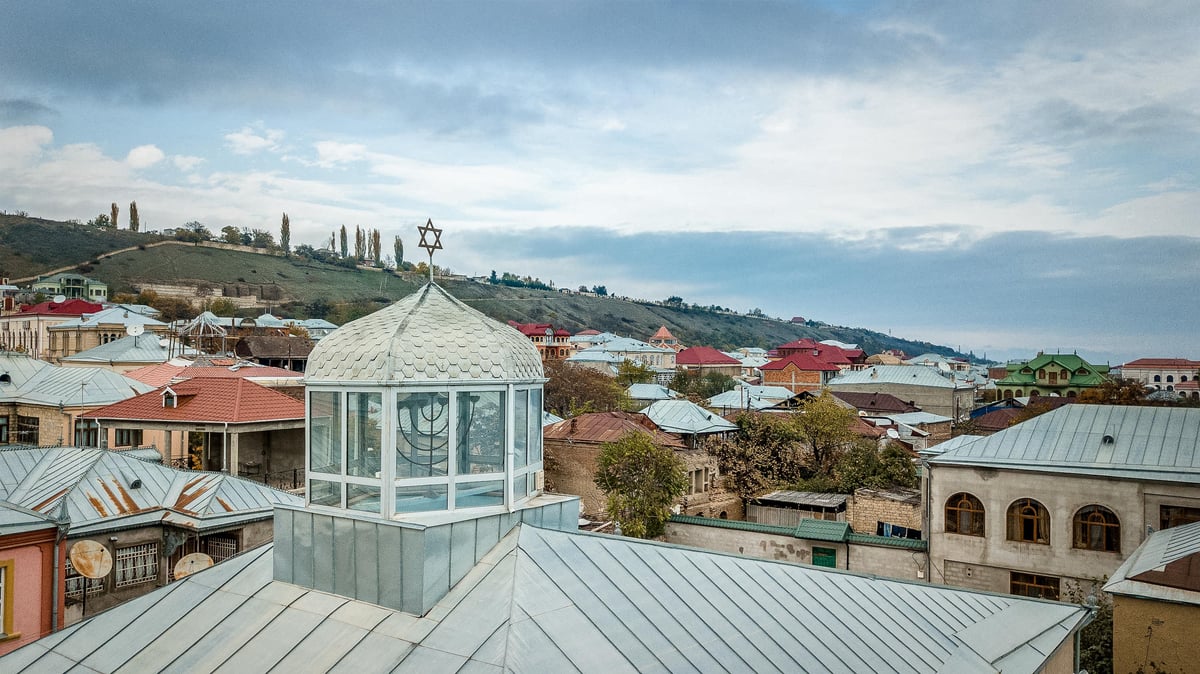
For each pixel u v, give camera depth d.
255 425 41.66
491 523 12.38
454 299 13.91
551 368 97.25
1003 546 36.84
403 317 12.80
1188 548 26.11
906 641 14.17
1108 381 87.50
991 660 14.73
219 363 70.62
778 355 186.88
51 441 51.81
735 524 42.59
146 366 71.19
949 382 120.94
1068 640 17.31
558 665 9.73
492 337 13.08
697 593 12.66
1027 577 36.53
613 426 53.00
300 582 12.66
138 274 193.62
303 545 12.66
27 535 21.83
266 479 44.03
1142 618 23.69
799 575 14.97
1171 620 23.19
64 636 13.02
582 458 51.25
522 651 9.80
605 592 11.65
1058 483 35.81
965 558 37.66
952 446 44.84
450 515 12.20
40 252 192.12
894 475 53.56
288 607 12.21
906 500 46.12
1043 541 36.25
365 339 12.49
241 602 12.70
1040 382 139.00
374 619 11.32
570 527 14.07
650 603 11.82
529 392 13.73
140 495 30.06
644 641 10.79
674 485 44.38
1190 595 22.95
